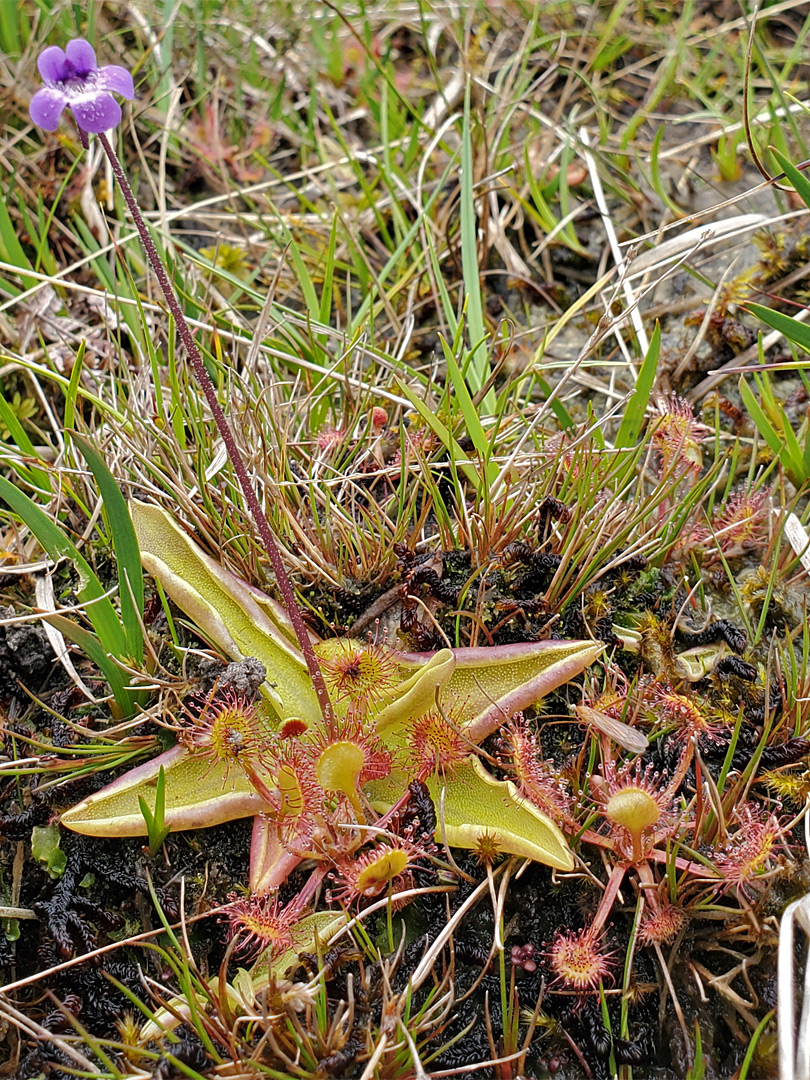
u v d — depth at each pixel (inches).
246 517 7.9
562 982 6.8
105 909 7.1
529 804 6.7
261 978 6.7
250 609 7.4
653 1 11.9
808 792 7.1
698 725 6.9
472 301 9.1
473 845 6.8
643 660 7.7
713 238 9.2
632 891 7.0
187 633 7.8
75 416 8.7
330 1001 6.7
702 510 8.4
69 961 6.7
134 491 8.4
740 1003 6.7
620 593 7.9
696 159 10.9
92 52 6.2
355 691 7.0
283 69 11.5
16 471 8.3
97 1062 6.7
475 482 8.0
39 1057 6.6
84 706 7.6
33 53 11.0
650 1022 6.8
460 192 9.9
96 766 7.3
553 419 9.1
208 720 7.0
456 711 7.0
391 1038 6.5
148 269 9.9
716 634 7.7
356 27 12.0
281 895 7.0
